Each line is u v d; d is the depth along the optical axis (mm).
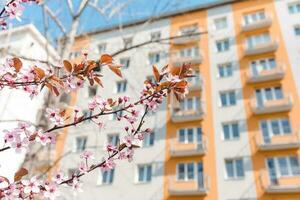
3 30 2727
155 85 2938
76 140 21219
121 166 19859
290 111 18609
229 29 23891
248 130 18750
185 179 18531
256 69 21234
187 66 2973
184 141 19906
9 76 2572
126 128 2959
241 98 20156
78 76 2750
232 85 20938
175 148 19484
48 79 2633
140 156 19844
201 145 19266
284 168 17156
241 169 17875
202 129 19719
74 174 2840
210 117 20062
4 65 2570
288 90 19359
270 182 16844
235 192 17062
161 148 19781
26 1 2779
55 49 8102
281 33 21953
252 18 24141
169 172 18766
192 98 21672
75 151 20641
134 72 23094
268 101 19438
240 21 23938
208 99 20859
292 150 17406
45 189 2625
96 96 2883
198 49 23766
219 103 20484
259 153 17812
